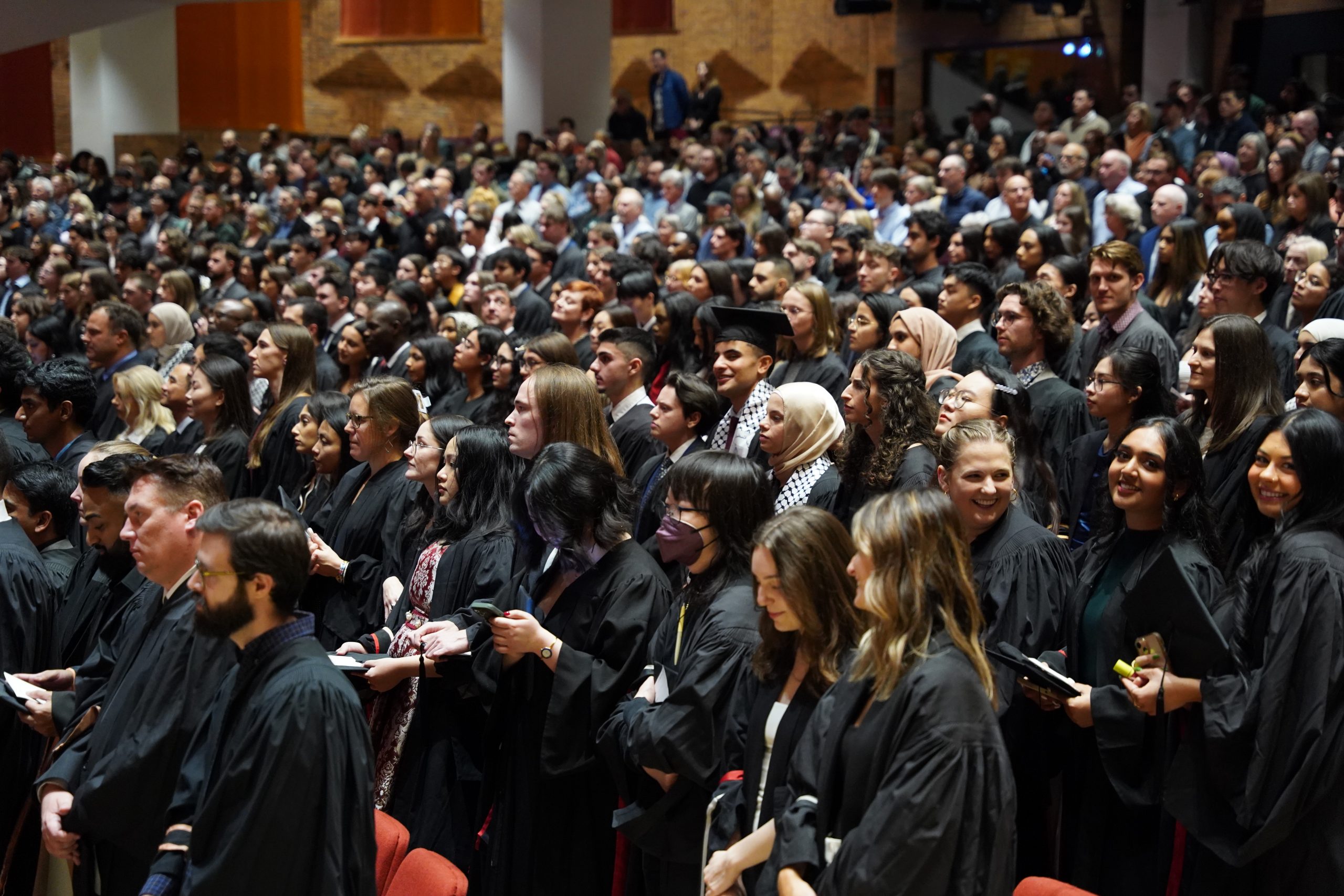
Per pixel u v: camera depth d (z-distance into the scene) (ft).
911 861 7.81
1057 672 11.12
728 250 29.94
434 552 14.08
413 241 39.60
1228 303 18.12
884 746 8.21
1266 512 10.71
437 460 14.76
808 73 73.77
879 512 8.54
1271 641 9.98
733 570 11.12
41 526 15.03
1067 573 11.78
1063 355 18.89
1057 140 40.29
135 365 26.18
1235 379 13.52
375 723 13.65
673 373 16.28
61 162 57.98
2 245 49.37
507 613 12.03
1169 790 10.18
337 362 27.04
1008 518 11.91
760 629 9.87
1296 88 42.32
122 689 10.93
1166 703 10.08
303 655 9.38
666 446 17.52
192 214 47.19
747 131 49.16
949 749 7.95
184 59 69.31
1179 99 41.81
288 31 72.90
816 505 14.33
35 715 12.09
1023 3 55.52
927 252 25.79
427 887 9.92
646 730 10.55
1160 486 11.25
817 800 8.65
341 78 75.20
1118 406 14.17
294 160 52.11
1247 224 22.93
